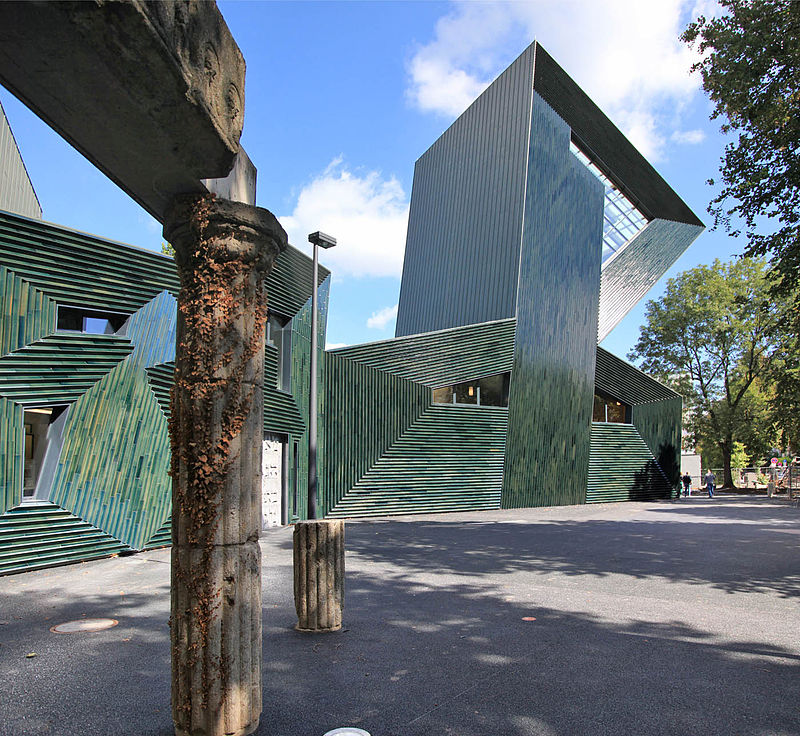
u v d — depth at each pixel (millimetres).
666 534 15711
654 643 6008
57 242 10680
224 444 3738
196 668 3645
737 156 14000
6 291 9898
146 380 12234
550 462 26578
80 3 2438
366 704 4441
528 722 4141
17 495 9914
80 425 10961
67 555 10625
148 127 3244
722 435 44562
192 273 3889
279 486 17172
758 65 12758
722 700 4527
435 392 22625
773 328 16812
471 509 23062
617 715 4258
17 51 2721
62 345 10711
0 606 7672
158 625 6750
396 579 9430
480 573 9969
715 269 45281
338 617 6543
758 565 10914
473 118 31688
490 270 27656
